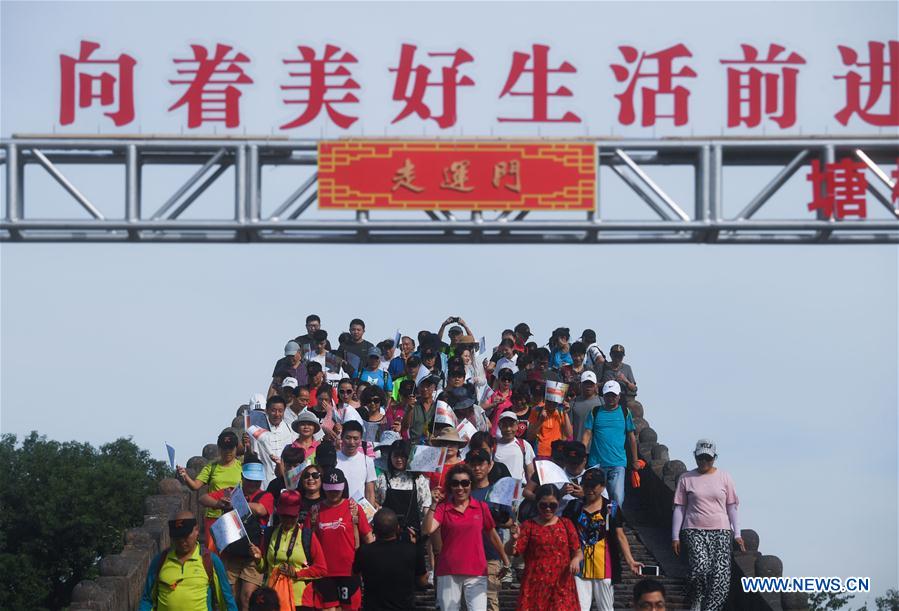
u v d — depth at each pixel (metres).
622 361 33.28
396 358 31.81
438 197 22.17
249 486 20.47
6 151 22.69
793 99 22.36
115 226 22.58
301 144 22.27
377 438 25.34
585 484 19.94
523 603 18.77
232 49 22.23
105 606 21.94
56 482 85.19
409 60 22.00
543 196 22.22
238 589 19.92
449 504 19.34
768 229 22.73
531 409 25.92
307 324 32.28
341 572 19.70
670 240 22.95
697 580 21.70
